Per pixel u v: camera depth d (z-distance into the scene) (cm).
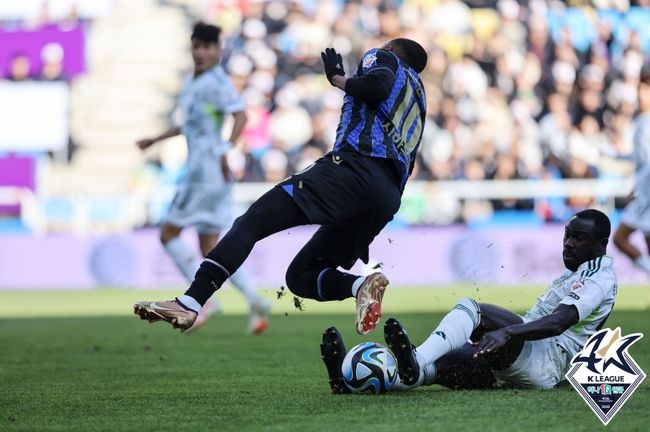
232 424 1627
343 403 1791
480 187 6412
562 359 1898
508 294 5538
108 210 6644
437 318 4150
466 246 6425
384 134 1847
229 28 7462
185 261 3700
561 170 6931
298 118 6969
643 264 4666
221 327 4025
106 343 3381
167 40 7862
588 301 1827
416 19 7375
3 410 1850
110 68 7775
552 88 7200
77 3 7825
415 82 1905
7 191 7075
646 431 1489
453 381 1927
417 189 6481
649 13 7488
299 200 1820
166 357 2905
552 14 7369
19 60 7606
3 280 6638
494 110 7025
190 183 3691
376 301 1872
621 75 7294
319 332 3700
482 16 7362
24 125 7438
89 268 6600
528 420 1570
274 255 6356
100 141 7525
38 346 3291
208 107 3669
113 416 1753
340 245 1939
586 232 1881
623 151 7012
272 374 2438
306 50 7294
